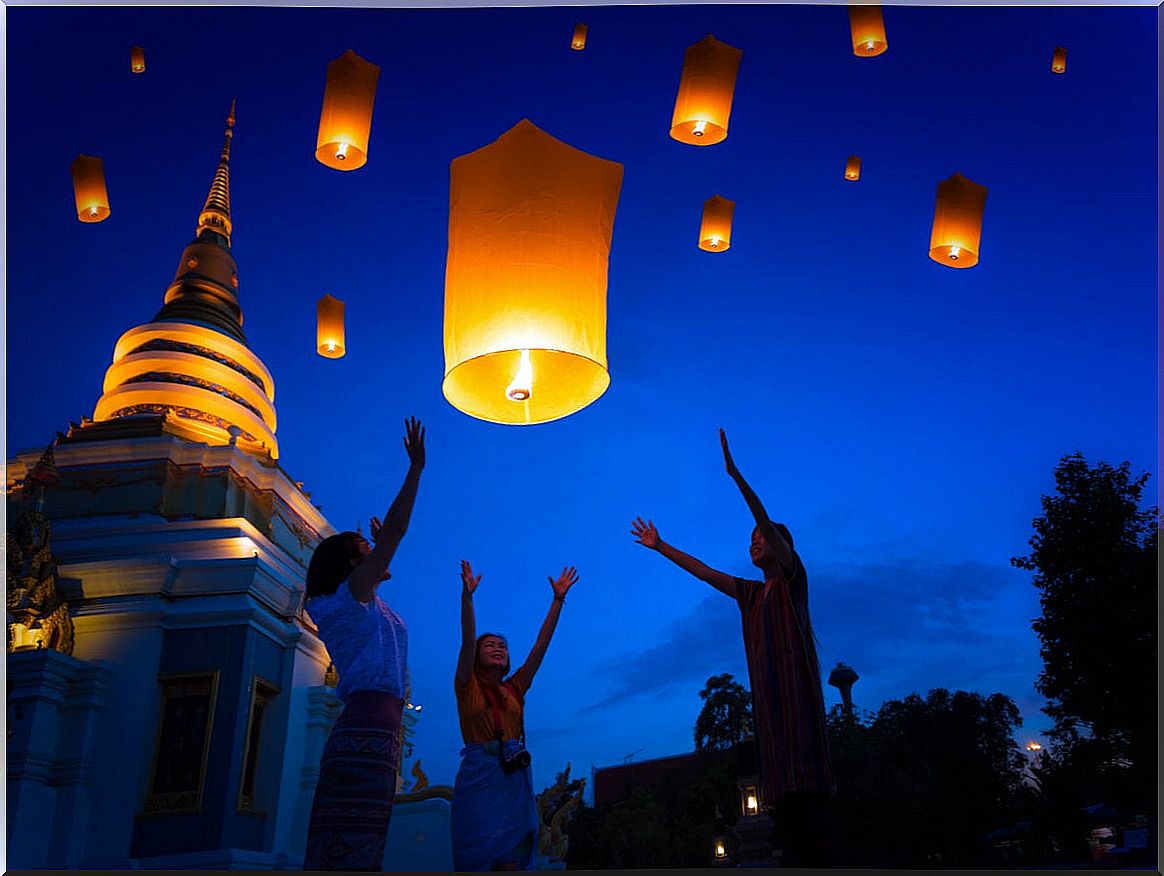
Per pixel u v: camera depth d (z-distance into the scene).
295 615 15.31
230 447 16.33
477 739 4.52
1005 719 20.80
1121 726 11.27
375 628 3.80
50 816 12.62
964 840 18.81
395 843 13.06
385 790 3.59
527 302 3.66
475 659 4.80
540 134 3.88
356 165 4.96
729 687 18.95
